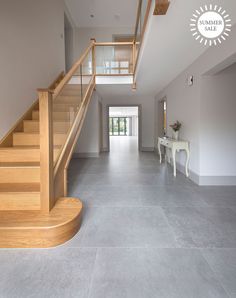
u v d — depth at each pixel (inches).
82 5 276.2
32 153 111.0
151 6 95.6
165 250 70.7
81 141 291.3
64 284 55.4
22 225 72.4
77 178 170.6
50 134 83.7
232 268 61.8
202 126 146.3
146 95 324.5
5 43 124.8
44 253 69.1
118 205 111.2
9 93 129.6
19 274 59.2
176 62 156.1
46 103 80.7
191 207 108.3
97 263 63.8
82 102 180.2
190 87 163.3
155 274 59.1
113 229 85.1
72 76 142.3
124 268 61.6
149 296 51.3
